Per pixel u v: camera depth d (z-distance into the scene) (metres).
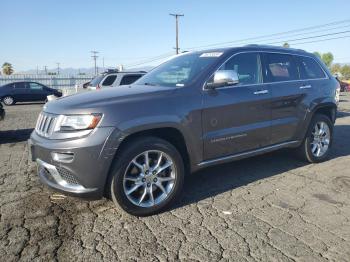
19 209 3.88
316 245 3.12
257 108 4.53
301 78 5.29
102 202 4.07
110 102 3.49
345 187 4.56
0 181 4.89
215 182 4.76
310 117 5.31
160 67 5.00
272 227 3.45
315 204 4.01
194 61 4.55
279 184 4.67
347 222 3.56
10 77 40.81
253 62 4.69
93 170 3.34
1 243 3.14
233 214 3.75
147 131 3.71
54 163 3.41
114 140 3.37
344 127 9.43
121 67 20.91
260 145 4.71
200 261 2.87
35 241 3.18
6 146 7.60
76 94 4.05
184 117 3.81
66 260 2.88
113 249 3.05
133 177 3.59
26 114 15.06
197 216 3.71
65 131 3.39
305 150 5.45
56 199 4.17
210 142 4.09
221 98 4.14
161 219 3.64
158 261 2.88
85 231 3.38
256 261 2.87
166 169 3.82
